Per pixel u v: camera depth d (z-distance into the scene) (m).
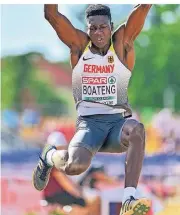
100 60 17.06
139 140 16.52
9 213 28.50
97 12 16.92
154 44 100.31
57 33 17.17
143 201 15.97
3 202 28.78
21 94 117.94
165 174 30.20
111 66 17.09
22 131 41.47
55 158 17.20
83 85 17.19
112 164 29.55
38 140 40.22
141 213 16.08
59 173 27.67
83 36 17.14
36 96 118.88
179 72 99.81
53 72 121.12
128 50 17.17
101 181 28.31
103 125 17.09
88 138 16.89
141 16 17.09
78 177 27.94
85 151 16.72
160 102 100.06
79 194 27.78
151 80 100.31
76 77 17.22
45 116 46.78
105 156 30.03
